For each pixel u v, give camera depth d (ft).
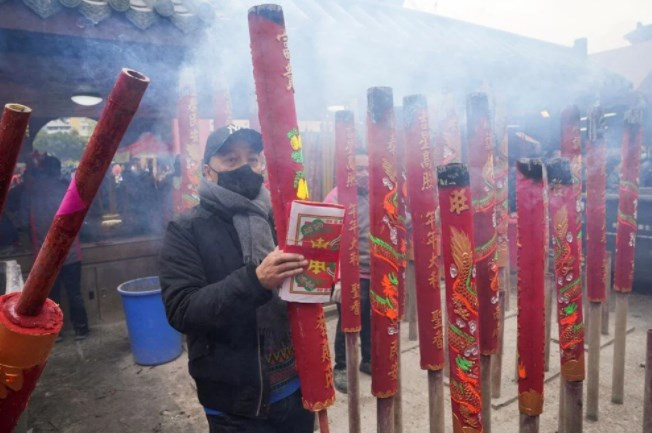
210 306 3.63
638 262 15.65
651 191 15.25
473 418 4.23
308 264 3.34
